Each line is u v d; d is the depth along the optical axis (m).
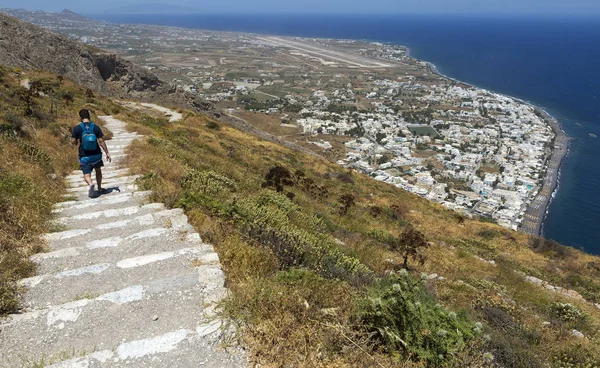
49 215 5.95
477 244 14.52
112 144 12.86
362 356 2.85
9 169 6.86
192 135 21.83
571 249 16.33
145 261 4.38
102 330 3.19
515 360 4.23
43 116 12.75
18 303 3.54
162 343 2.98
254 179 14.21
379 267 8.05
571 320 7.21
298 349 2.90
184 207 6.30
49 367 2.67
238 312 3.30
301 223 8.30
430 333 3.04
